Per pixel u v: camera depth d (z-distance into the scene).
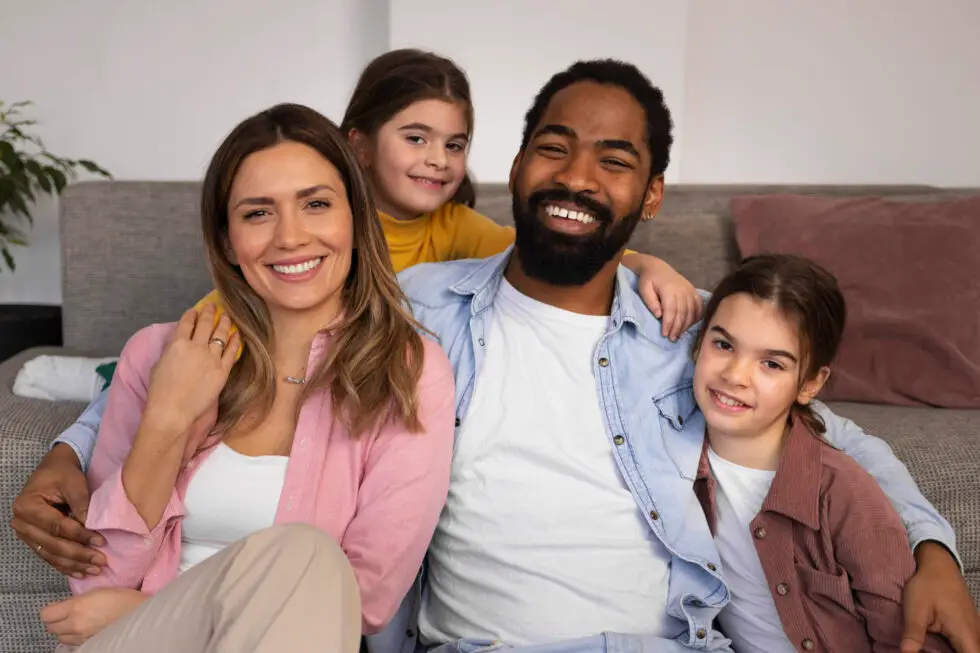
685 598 1.38
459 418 1.46
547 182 1.45
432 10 2.96
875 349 2.09
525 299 1.52
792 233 2.20
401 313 1.38
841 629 1.36
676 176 3.12
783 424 1.48
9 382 1.93
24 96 3.20
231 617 1.03
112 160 3.24
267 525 1.30
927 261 2.10
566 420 1.46
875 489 1.40
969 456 1.77
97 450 1.37
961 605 1.28
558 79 1.52
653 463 1.45
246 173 1.31
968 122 3.24
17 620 1.66
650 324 1.54
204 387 1.27
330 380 1.34
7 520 1.63
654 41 3.02
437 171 1.93
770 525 1.41
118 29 3.17
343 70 3.21
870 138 3.25
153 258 2.30
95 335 2.30
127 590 1.25
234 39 3.19
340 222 1.33
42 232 3.29
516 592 1.37
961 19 3.17
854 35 3.19
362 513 1.30
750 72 3.21
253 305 1.39
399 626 1.48
